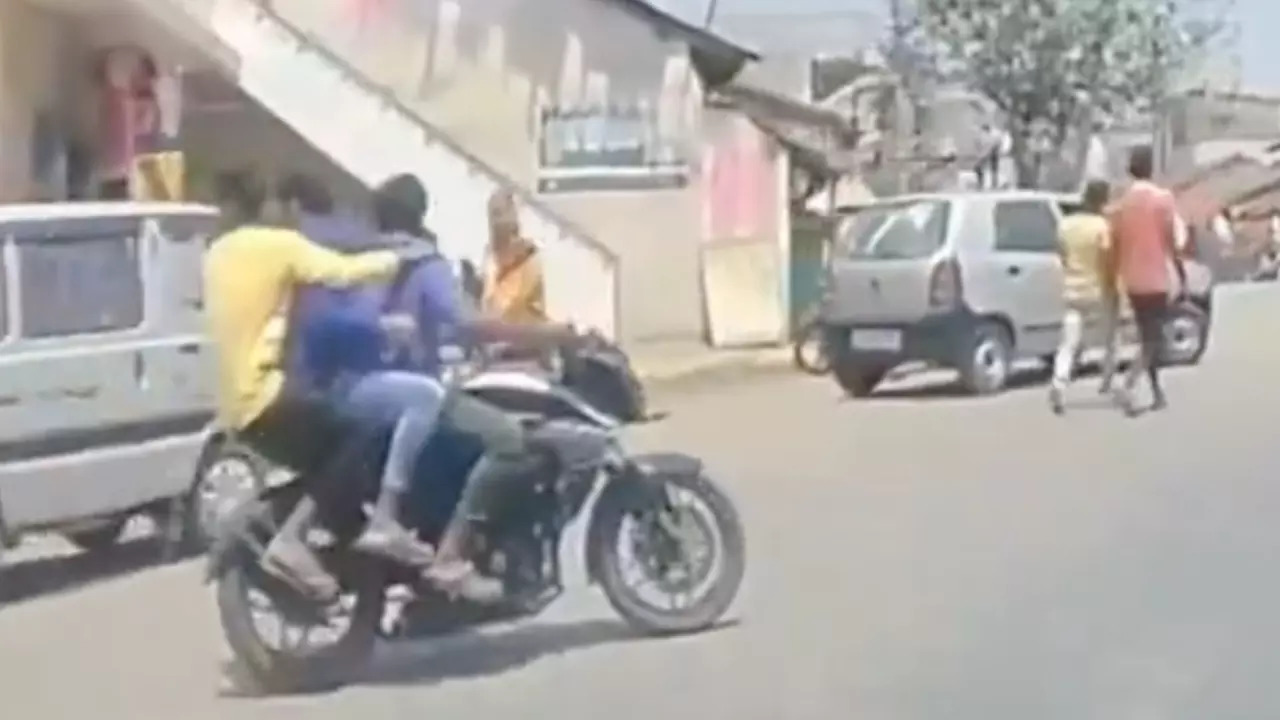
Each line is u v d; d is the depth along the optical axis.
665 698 7.16
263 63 20.41
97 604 9.30
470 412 7.54
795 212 26.58
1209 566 9.43
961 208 18.50
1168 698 6.91
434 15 23.78
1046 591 8.90
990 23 39.69
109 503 9.80
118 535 10.76
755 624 8.32
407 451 7.34
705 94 25.45
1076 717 6.71
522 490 7.62
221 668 7.81
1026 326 18.64
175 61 20.47
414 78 23.77
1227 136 43.44
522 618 8.13
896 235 18.67
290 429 7.36
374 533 7.39
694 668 7.62
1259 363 21.14
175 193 20.00
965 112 39.88
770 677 7.40
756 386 19.77
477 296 12.43
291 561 7.39
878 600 8.75
